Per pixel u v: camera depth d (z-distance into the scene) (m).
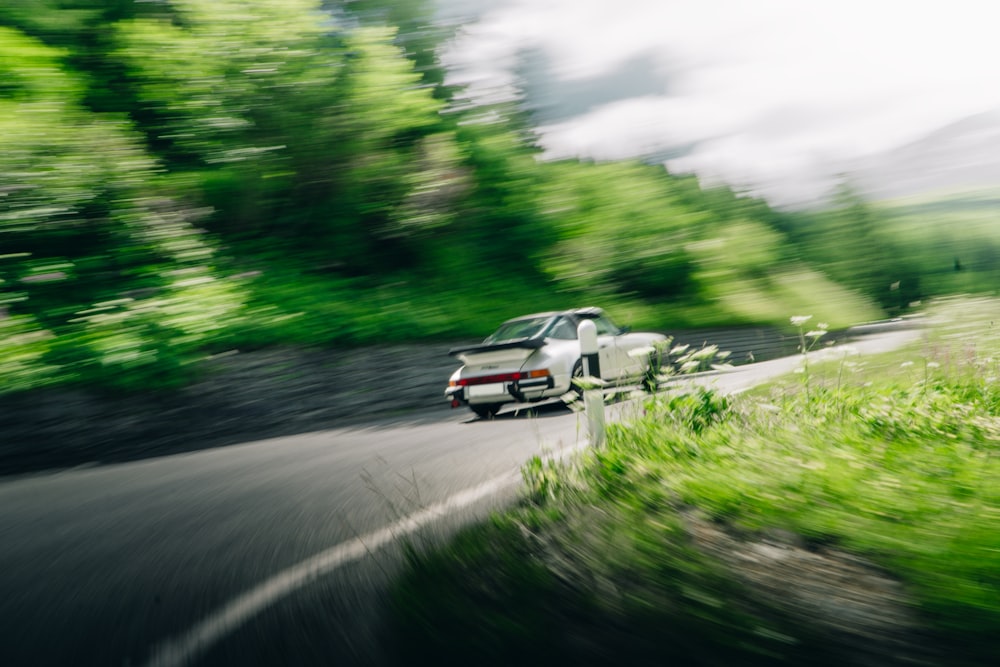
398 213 16.50
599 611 2.61
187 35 14.99
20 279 10.03
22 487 6.74
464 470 5.74
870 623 2.41
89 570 3.84
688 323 19.97
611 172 22.83
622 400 6.40
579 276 19.00
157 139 14.53
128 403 9.26
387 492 5.15
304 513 4.74
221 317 11.28
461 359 9.60
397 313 14.19
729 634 2.36
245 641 2.72
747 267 24.80
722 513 3.62
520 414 9.46
